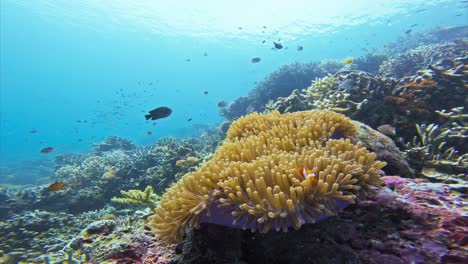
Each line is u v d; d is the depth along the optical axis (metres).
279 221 1.96
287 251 2.21
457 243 1.95
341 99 6.20
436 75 6.12
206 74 83.75
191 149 9.84
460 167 4.20
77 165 14.37
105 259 2.65
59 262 3.06
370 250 2.08
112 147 18.98
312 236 2.21
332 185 2.12
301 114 4.05
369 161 2.39
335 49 50.62
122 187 9.75
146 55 74.44
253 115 4.36
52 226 7.39
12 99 100.25
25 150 49.66
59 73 93.88
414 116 5.37
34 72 93.00
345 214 2.37
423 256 1.93
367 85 6.23
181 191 2.54
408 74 11.23
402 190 2.66
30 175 25.06
